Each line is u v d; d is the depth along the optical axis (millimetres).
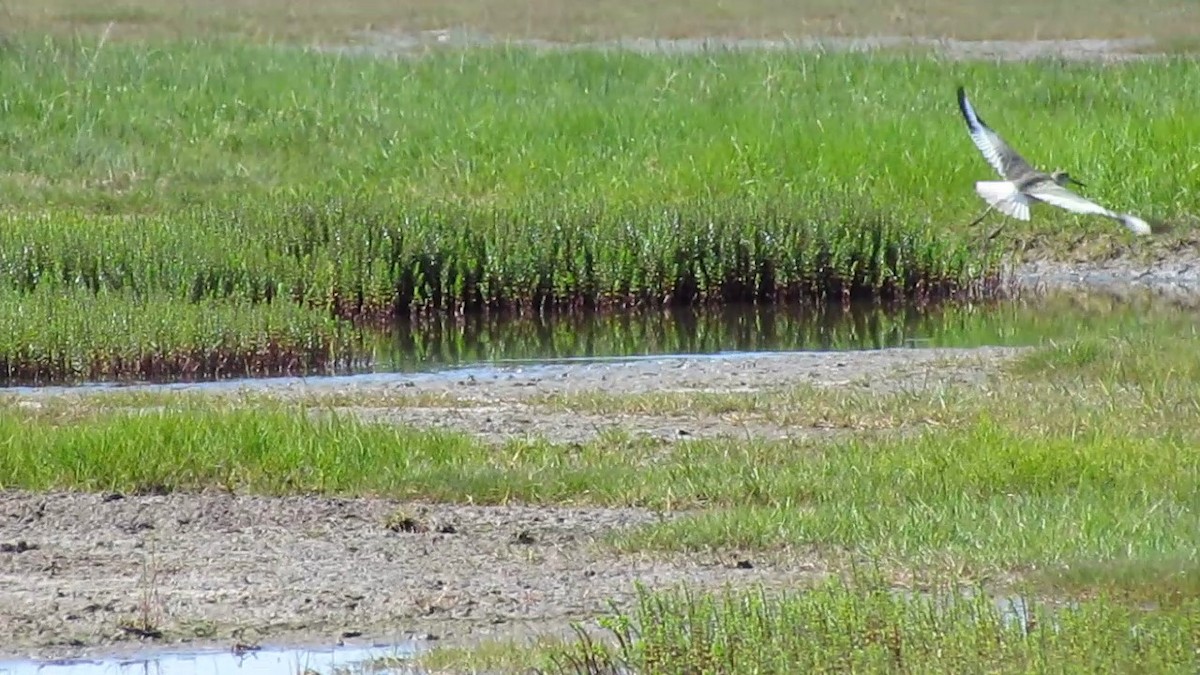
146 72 99875
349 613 32719
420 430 45938
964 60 107312
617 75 102750
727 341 64812
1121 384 51781
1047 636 27672
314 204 74062
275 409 47062
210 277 66500
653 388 54906
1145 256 76500
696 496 39875
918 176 82688
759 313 70125
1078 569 32719
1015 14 136625
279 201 75625
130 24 127812
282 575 34844
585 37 127438
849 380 55469
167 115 93500
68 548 36375
